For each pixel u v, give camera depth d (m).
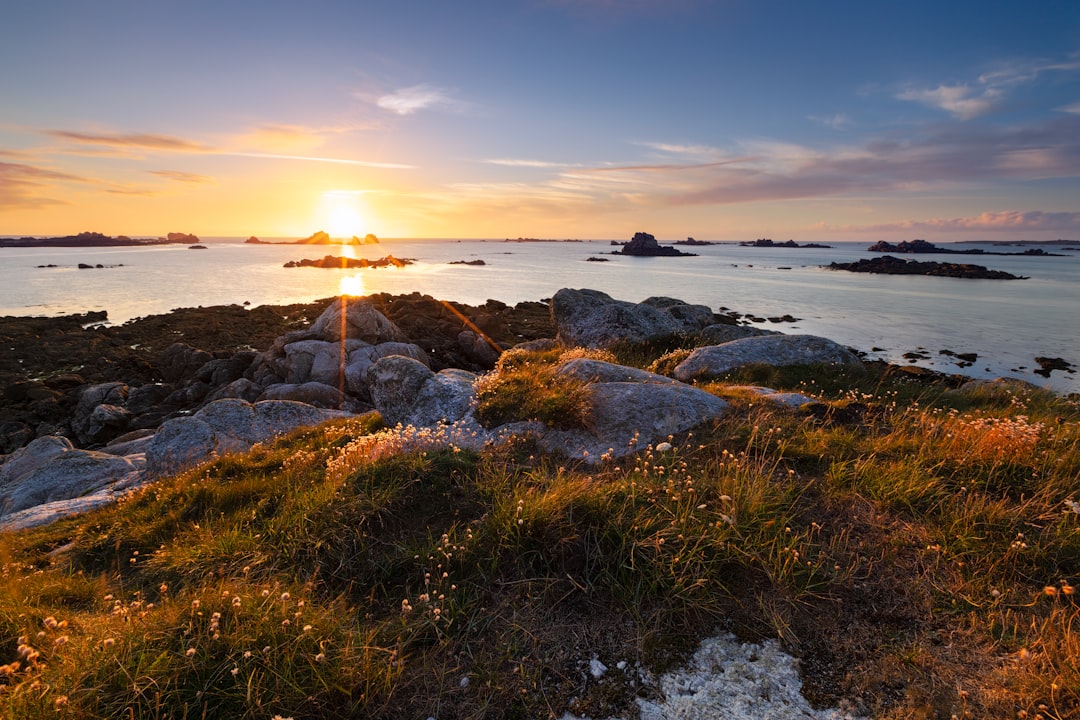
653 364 15.84
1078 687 3.36
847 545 4.98
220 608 4.37
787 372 13.91
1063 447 6.58
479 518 5.74
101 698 3.56
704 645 4.11
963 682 3.59
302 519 5.93
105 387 28.86
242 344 43.34
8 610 4.86
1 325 46.06
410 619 4.52
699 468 6.58
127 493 11.12
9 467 16.58
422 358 30.94
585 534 5.11
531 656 4.09
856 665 3.80
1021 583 4.44
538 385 9.62
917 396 12.20
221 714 3.54
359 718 3.61
